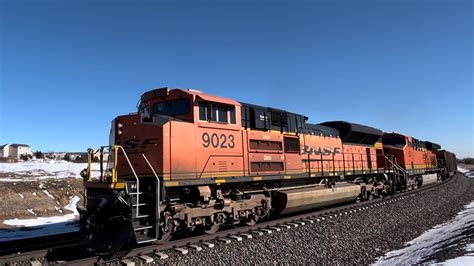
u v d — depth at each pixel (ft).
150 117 36.86
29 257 30.66
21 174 107.04
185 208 36.04
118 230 31.01
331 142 65.62
